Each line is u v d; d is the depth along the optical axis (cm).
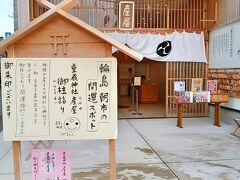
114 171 218
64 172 226
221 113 699
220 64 689
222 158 400
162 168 359
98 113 209
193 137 529
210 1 730
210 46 745
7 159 405
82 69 207
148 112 859
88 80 208
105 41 206
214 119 679
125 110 905
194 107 766
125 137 532
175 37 729
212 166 367
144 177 329
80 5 695
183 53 736
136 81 824
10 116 206
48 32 208
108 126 211
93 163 382
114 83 209
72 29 208
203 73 759
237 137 527
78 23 199
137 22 730
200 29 745
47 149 224
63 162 225
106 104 210
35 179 225
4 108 205
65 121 208
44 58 205
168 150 442
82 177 331
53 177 226
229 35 640
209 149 446
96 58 207
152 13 729
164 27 737
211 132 571
